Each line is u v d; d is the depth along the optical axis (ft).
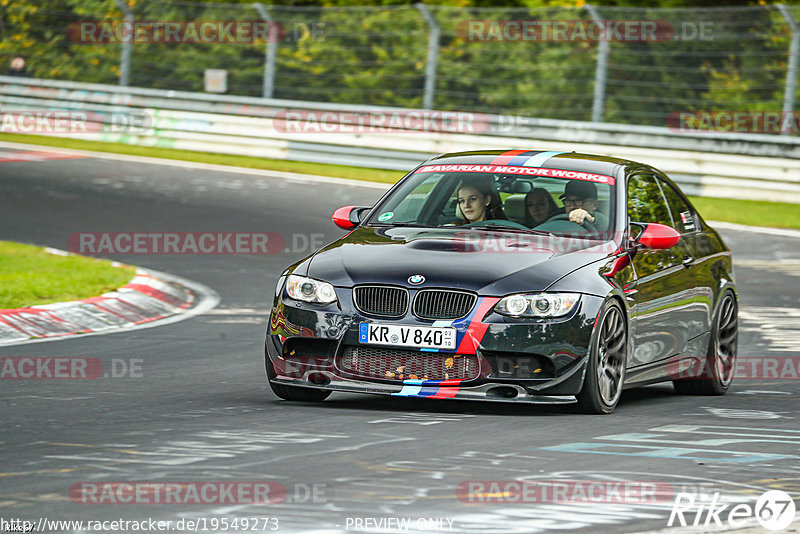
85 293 100.42
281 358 63.21
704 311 74.28
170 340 87.40
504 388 60.23
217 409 62.08
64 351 81.46
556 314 60.64
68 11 254.06
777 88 223.51
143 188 171.94
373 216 71.92
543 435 56.08
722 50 227.40
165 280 114.83
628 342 65.41
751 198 181.37
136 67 252.21
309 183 182.60
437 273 61.57
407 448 52.08
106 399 64.85
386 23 241.35
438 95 236.63
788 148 183.73
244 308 103.09
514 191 70.23
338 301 62.08
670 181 77.82
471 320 60.18
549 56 231.30
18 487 44.14
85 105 223.92
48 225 143.13
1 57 255.70
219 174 188.55
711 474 48.26
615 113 226.58
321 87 246.47
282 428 56.54
